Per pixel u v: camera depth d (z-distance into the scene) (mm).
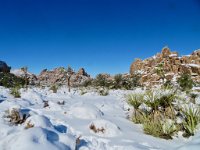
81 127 5066
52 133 3803
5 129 4262
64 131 4836
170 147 4320
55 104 7199
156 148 4133
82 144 4043
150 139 4691
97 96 14000
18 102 7512
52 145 3422
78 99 11156
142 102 6184
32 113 5465
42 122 4465
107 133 4730
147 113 6047
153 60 44188
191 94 10719
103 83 30297
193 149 3238
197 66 34906
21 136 3439
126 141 4398
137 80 31172
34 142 3357
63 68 23484
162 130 5008
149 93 6340
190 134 4965
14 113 4977
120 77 28797
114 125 4910
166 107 5863
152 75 32281
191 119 5188
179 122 5402
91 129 4879
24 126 4469
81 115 6027
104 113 6988
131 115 6477
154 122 5305
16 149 3230
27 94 9609
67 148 3568
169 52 41219
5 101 7352
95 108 6504
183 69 34656
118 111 7684
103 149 3994
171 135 4977
